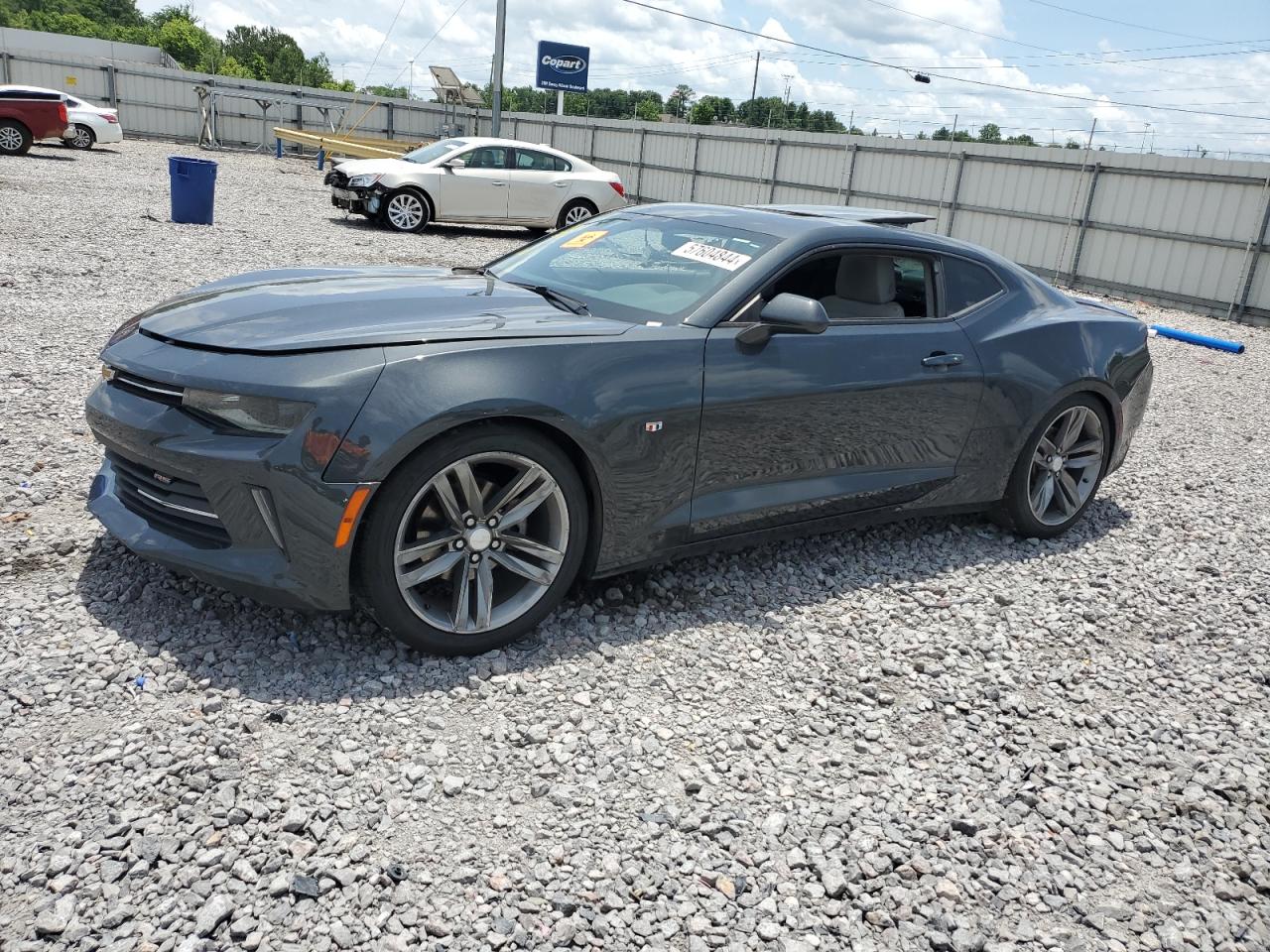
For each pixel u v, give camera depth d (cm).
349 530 294
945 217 2155
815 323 354
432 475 303
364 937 214
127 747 264
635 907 232
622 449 337
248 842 237
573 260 424
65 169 2020
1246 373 1108
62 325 710
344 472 290
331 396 292
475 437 308
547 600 338
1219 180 1677
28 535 378
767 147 2553
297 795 255
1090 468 505
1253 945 244
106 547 374
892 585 427
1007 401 451
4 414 510
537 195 1680
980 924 241
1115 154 1825
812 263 400
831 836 264
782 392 374
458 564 321
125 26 14912
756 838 260
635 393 338
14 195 1432
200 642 318
